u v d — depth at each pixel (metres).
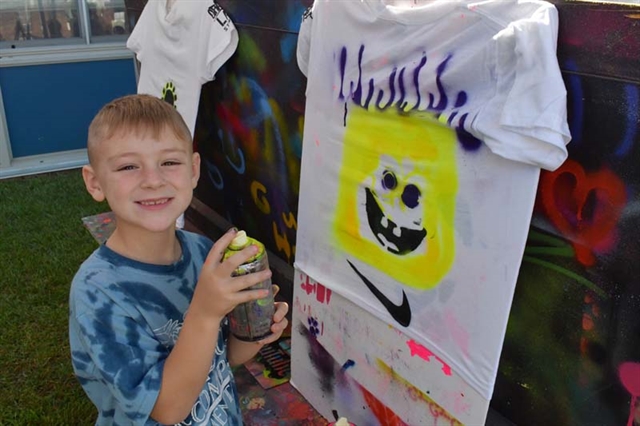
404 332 2.18
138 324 1.44
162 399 1.35
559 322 1.93
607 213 1.70
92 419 2.80
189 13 3.69
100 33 6.49
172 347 1.50
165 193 1.47
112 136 1.43
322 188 2.51
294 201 3.26
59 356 3.26
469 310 1.89
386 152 2.14
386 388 2.33
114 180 1.45
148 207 1.46
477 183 1.80
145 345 1.42
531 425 2.12
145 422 1.40
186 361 1.35
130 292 1.46
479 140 1.77
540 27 1.59
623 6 1.51
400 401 2.27
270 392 2.93
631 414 1.77
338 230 2.45
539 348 2.02
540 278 1.96
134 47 4.43
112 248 1.51
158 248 1.53
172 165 1.49
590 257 1.78
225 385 1.68
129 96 1.57
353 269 2.40
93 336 1.39
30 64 6.18
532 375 2.07
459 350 1.95
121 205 1.45
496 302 1.79
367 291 2.34
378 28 2.12
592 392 1.87
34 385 3.04
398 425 2.30
